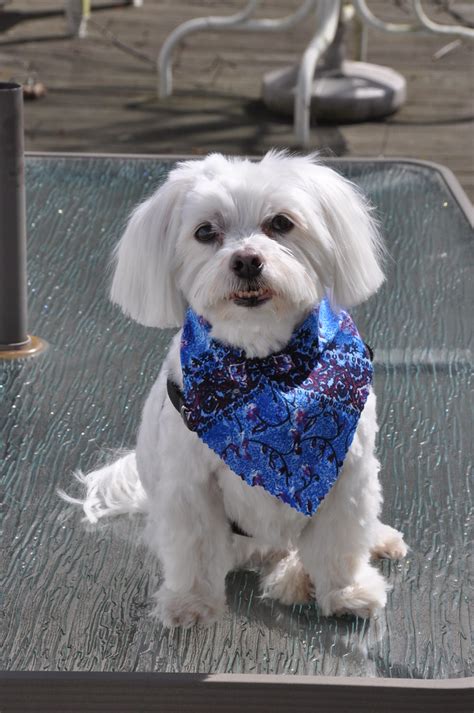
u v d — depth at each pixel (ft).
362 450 8.80
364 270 8.99
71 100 25.88
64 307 14.73
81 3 29.99
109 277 15.48
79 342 13.85
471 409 12.32
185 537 8.78
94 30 30.76
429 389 12.74
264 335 8.57
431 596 9.36
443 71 28.32
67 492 10.88
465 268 15.84
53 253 16.15
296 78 25.86
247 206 8.33
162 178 18.42
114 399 12.56
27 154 19.43
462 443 11.66
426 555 9.91
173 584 9.04
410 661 8.58
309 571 9.27
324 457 8.49
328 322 8.98
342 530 8.91
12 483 10.98
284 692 8.09
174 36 25.67
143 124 24.58
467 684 8.05
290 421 8.44
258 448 8.38
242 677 8.12
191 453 8.57
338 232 8.83
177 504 8.69
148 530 9.79
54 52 28.94
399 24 31.19
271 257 8.05
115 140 23.61
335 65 25.88
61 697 8.18
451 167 22.49
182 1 33.63
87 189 18.24
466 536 10.16
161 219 8.76
